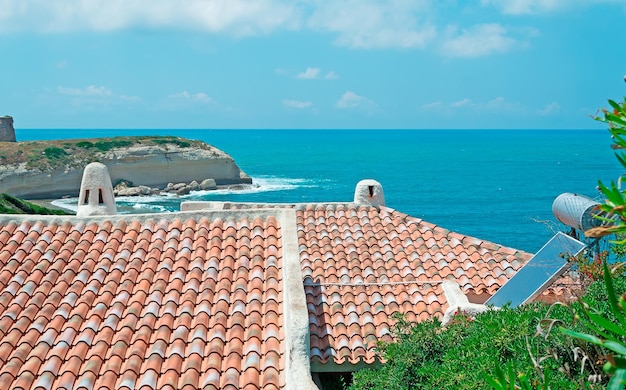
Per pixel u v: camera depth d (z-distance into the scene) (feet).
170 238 53.26
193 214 55.83
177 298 46.73
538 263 47.26
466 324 38.81
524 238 252.01
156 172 405.59
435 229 68.28
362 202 72.49
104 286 47.52
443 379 32.17
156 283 47.98
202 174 423.23
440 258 63.77
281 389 39.19
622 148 16.65
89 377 39.32
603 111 17.08
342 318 51.93
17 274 47.88
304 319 41.83
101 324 43.96
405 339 40.09
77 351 41.34
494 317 33.86
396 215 70.79
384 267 61.36
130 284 47.78
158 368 40.42
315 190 421.59
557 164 613.52
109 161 392.27
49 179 371.35
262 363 41.29
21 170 362.74
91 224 53.98
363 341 49.06
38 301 45.47
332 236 67.00
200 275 49.32
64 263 49.49
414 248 65.31
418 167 592.60
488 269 62.54
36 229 52.80
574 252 45.55
